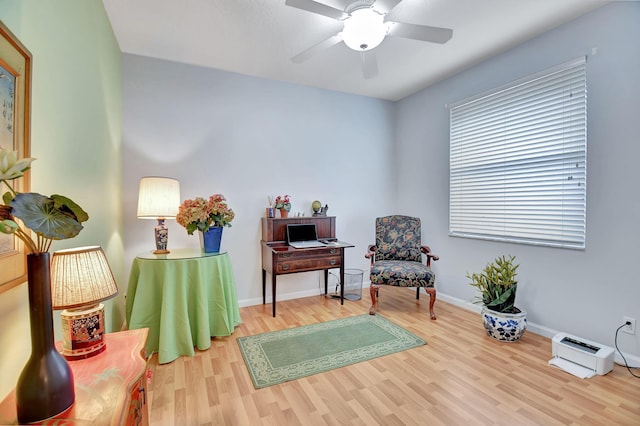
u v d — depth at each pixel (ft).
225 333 7.96
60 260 3.18
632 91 6.54
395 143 13.78
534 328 8.38
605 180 7.00
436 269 11.71
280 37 8.14
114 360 3.46
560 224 7.86
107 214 6.98
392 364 6.81
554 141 7.95
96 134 6.11
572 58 7.46
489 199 9.68
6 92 2.86
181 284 7.19
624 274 6.73
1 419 2.53
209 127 10.05
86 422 2.47
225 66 9.93
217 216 8.35
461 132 10.62
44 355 2.55
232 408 5.35
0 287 2.72
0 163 2.27
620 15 6.66
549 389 5.87
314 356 7.16
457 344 7.75
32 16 3.57
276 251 9.57
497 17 7.35
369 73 8.08
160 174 9.40
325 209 11.68
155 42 8.37
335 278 12.56
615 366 6.66
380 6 5.66
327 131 12.21
